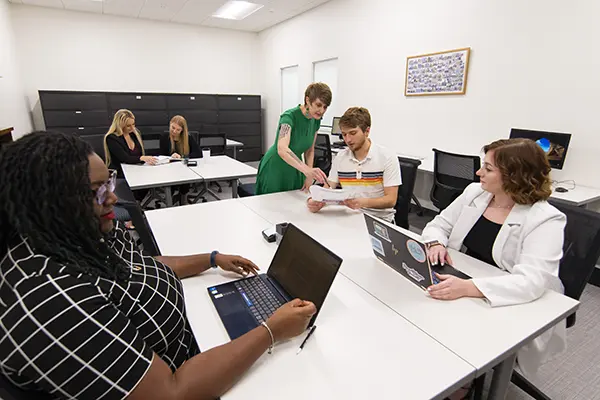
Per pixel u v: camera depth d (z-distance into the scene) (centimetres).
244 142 739
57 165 60
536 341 116
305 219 180
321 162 457
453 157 296
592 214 118
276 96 715
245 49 742
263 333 78
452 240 146
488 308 101
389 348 84
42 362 55
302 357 81
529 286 104
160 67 660
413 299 106
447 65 364
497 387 112
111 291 68
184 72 686
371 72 465
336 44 520
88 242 67
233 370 71
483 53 332
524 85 305
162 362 68
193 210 195
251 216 184
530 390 145
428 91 391
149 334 76
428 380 75
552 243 112
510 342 87
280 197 222
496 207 136
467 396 116
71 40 575
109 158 358
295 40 618
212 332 91
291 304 87
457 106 364
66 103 557
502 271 125
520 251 122
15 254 59
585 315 217
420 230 359
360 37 473
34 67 557
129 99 607
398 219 218
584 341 191
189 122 671
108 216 75
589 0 255
